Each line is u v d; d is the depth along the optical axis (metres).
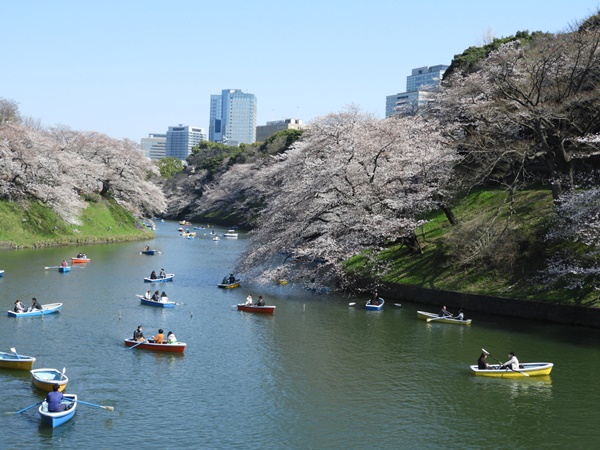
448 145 54.53
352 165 51.06
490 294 43.34
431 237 54.50
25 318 41.03
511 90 51.56
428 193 50.03
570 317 39.47
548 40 54.03
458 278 46.53
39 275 58.16
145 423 24.72
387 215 50.47
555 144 48.03
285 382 29.75
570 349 34.53
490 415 26.11
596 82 49.62
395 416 25.95
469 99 57.38
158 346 34.25
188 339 37.03
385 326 40.22
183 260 75.25
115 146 107.31
